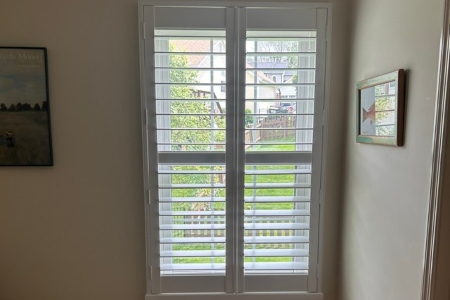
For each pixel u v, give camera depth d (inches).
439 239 34.9
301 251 62.9
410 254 39.7
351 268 57.7
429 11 35.5
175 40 58.1
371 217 49.8
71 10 58.2
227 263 62.1
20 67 58.2
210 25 56.8
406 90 39.9
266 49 59.1
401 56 41.1
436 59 34.4
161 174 60.1
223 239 61.7
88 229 63.1
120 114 60.5
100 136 60.9
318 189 60.7
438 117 34.0
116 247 63.7
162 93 59.1
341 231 62.6
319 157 60.1
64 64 59.1
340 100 60.8
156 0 56.3
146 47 56.8
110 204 62.6
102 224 63.1
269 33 58.0
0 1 57.3
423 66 36.6
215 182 60.7
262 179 61.2
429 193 35.7
